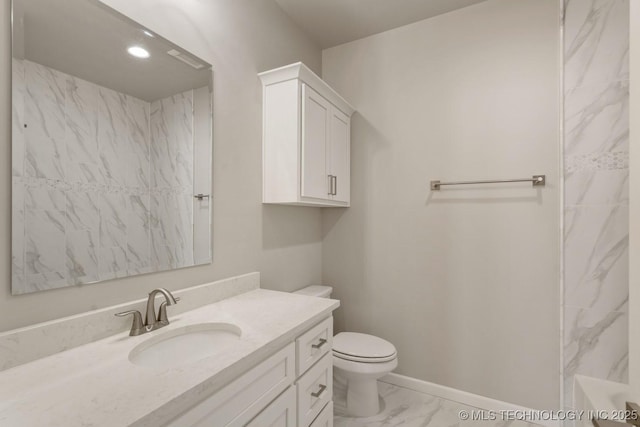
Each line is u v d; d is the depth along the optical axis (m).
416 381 2.13
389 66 2.26
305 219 2.29
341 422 1.79
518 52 1.86
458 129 2.03
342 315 2.41
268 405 1.01
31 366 0.84
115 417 0.62
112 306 1.09
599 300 1.65
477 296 1.97
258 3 1.83
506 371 1.89
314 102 1.87
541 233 1.80
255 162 1.79
